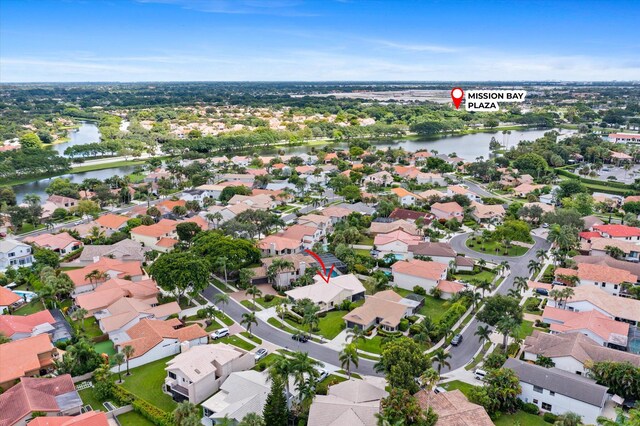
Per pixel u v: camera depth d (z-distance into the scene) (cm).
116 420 8275
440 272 13750
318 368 9700
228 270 14425
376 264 15562
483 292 12900
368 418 7675
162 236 17500
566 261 15100
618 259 15625
